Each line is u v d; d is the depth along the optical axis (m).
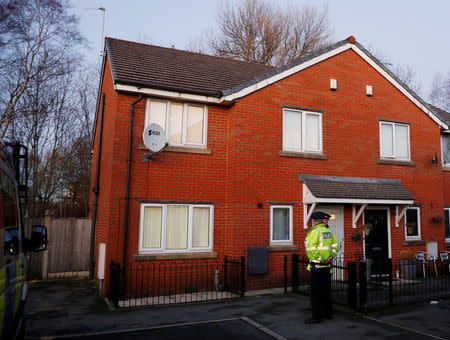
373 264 10.97
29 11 16.45
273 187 10.06
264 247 9.59
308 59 10.91
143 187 9.19
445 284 10.04
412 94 12.34
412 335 5.90
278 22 27.47
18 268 4.88
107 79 11.69
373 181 11.27
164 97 9.59
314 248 6.76
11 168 4.94
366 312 7.25
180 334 5.96
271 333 6.01
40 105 17.97
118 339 5.71
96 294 9.05
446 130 13.39
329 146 10.90
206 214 9.90
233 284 9.36
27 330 6.15
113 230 8.78
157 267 9.02
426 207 12.20
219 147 10.16
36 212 19.03
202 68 11.79
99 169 11.81
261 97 10.23
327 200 9.73
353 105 11.43
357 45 11.70
